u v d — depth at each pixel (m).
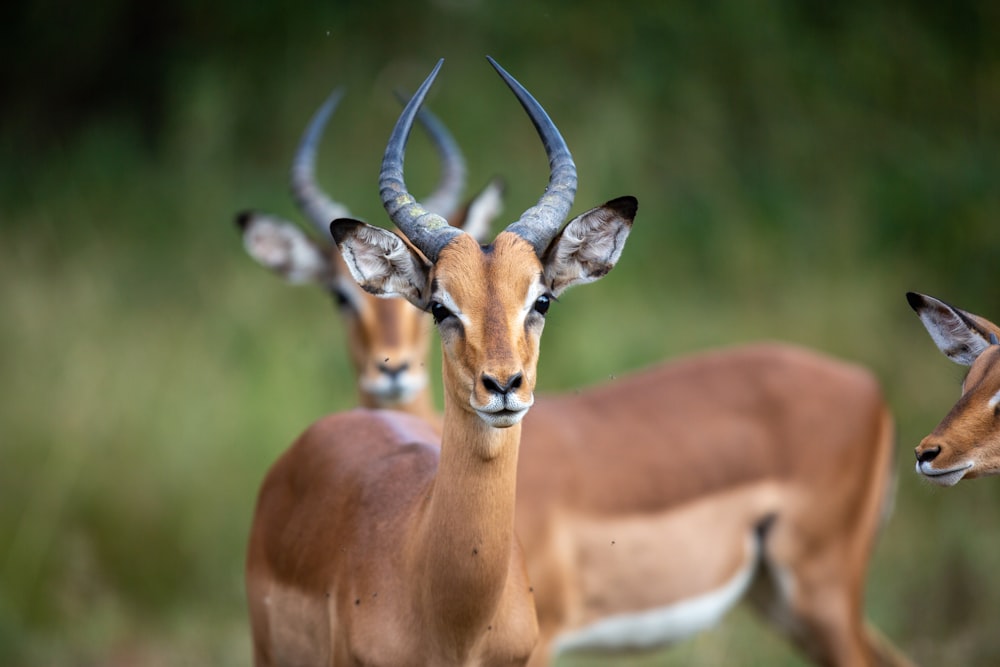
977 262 33.94
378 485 14.59
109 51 43.16
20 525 26.02
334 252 22.48
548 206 13.60
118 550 26.00
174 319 32.16
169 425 27.67
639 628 20.12
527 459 19.27
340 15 40.09
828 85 38.47
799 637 21.22
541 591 19.05
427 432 16.52
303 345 30.11
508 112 36.94
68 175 38.62
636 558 19.77
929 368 30.70
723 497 20.39
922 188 35.59
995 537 24.98
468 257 12.83
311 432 16.28
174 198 36.94
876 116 38.22
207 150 38.09
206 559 25.95
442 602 12.90
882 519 21.91
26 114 42.94
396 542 13.66
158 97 42.25
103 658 23.92
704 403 20.70
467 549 12.74
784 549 20.83
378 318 21.12
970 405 13.18
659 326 31.69
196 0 41.88
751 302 33.88
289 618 15.22
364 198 34.88
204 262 34.62
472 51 38.88
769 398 20.91
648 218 35.22
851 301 33.09
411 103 13.95
